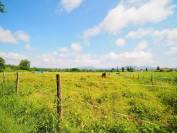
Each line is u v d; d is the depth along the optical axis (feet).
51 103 35.12
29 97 43.27
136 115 35.27
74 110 32.58
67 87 66.80
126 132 25.73
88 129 26.43
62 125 24.29
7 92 47.83
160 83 89.20
